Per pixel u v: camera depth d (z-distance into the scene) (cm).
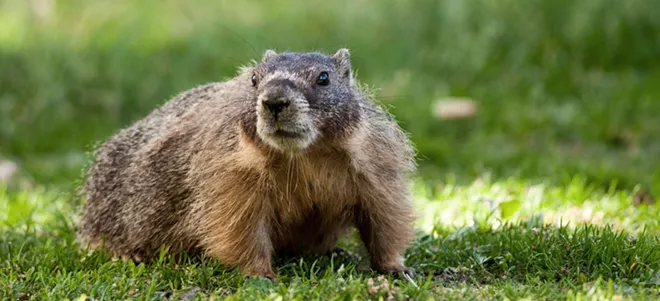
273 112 859
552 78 1948
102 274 940
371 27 2197
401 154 1009
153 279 895
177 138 1040
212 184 962
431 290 855
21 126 1897
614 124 1730
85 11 2333
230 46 2155
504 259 946
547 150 1648
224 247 961
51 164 1662
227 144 954
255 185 948
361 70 2100
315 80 912
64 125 1906
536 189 1309
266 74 919
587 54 2022
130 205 1077
